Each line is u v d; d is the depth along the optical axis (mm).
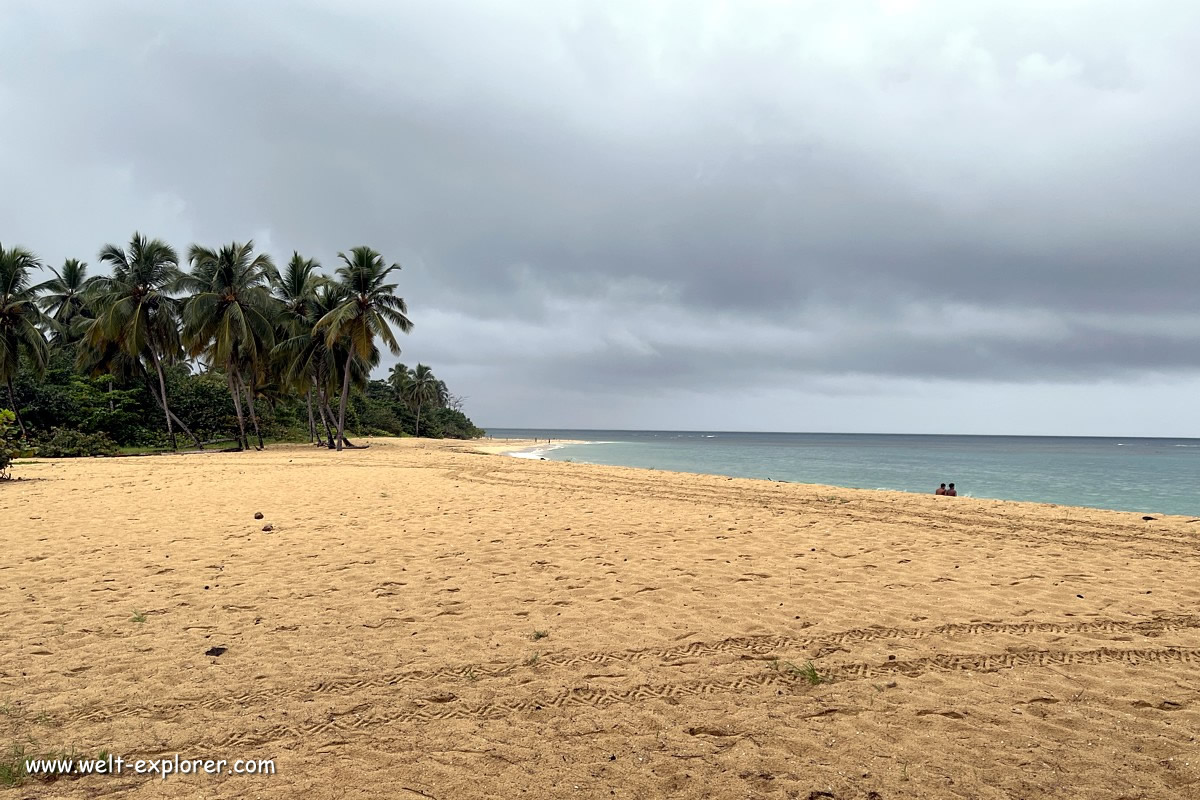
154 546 8883
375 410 78375
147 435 40344
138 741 3676
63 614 5902
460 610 6148
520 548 8945
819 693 4398
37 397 36906
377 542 9289
